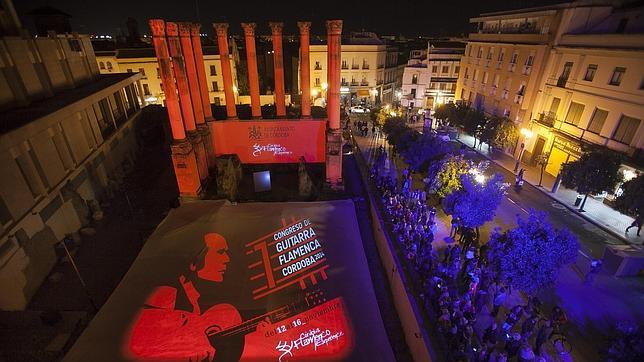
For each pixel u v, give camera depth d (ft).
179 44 62.95
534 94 98.48
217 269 48.29
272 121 74.33
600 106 77.92
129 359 36.42
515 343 36.19
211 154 76.64
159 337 38.70
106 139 81.82
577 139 83.05
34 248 51.39
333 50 62.28
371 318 41.37
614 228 66.08
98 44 166.09
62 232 58.75
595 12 86.33
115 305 42.60
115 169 84.69
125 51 150.20
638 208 58.34
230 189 67.92
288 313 41.86
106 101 86.69
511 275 42.01
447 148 74.64
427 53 165.68
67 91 79.71
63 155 63.57
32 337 42.52
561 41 90.22
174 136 63.31
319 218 58.49
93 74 96.32
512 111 108.06
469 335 36.60
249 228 56.13
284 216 58.90
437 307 40.86
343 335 39.14
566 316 41.57
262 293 44.68
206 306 42.60
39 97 69.72
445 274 46.19
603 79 77.46
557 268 42.16
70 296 49.42
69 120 67.36
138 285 45.44
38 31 122.42
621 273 52.24
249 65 74.59
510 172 94.84
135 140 101.65
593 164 67.62
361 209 67.56
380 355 37.06
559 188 82.89
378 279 52.54
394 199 63.00
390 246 51.26
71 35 86.94
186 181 66.13
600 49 76.95
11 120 55.11
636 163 68.44
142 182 83.15
